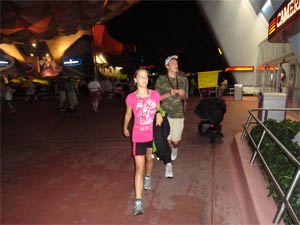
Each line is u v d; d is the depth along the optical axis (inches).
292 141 219.6
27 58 1332.4
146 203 157.8
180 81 189.0
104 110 576.7
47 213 153.6
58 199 169.5
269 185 144.6
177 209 149.9
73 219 146.2
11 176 211.0
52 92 1035.9
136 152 145.5
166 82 187.6
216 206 151.3
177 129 197.5
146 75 142.7
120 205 157.8
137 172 146.3
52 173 213.9
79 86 1018.7
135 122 145.3
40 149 285.7
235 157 221.3
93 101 561.0
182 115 195.9
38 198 172.1
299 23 235.1
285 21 256.2
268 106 285.1
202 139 289.6
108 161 236.4
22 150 283.9
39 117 503.8
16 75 1296.8
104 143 298.7
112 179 195.9
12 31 692.1
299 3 219.6
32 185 192.1
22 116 522.6
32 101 866.8
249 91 876.0
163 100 191.2
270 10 684.7
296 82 431.5
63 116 505.7
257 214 122.2
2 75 1049.5
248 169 172.9
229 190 169.2
